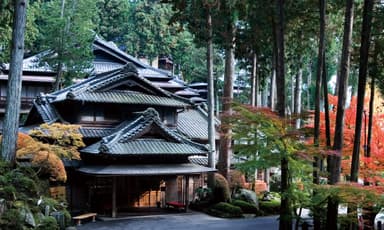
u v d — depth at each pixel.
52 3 30.33
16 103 15.40
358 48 16.11
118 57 38.22
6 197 13.34
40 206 14.87
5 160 15.09
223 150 24.73
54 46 29.09
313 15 18.48
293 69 26.08
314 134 13.23
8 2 17.78
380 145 15.12
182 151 21.95
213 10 21.06
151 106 24.77
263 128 11.80
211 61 23.81
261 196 26.05
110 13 54.31
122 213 21.59
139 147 21.20
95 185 22.16
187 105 25.42
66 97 21.95
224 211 21.72
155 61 52.94
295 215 12.92
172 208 23.16
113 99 23.08
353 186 10.50
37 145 17.17
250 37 22.00
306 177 12.30
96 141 22.95
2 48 23.66
